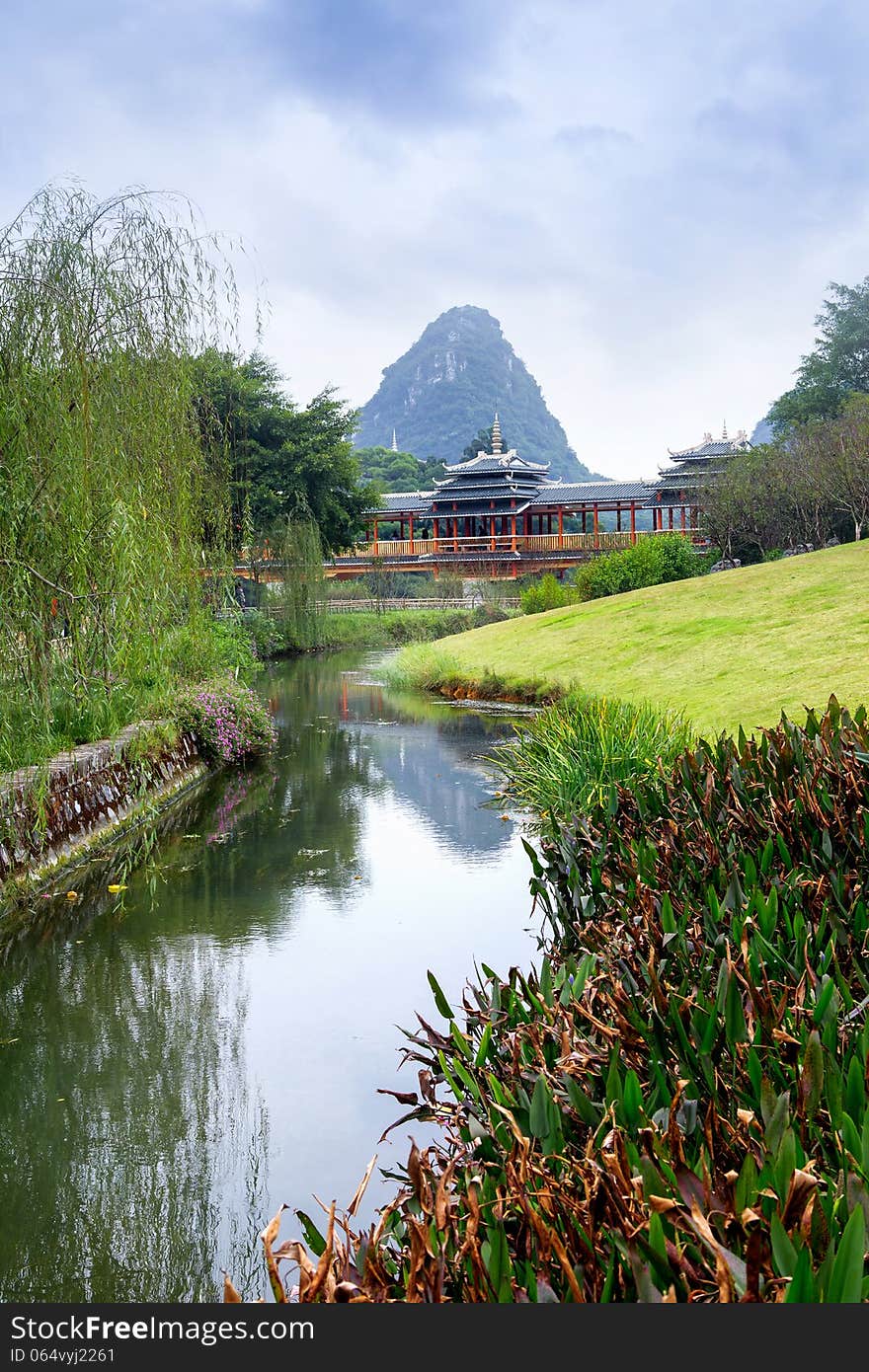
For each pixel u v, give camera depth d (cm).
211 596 1018
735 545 4775
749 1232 168
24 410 655
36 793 759
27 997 629
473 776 1347
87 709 877
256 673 2725
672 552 3369
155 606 759
